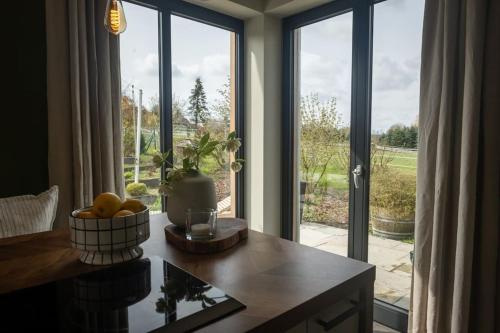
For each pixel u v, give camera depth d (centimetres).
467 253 173
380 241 254
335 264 109
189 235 126
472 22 166
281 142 325
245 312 79
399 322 237
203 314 77
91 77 214
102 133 219
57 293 88
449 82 178
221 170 326
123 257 109
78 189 206
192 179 138
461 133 178
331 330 98
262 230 317
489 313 175
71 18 202
